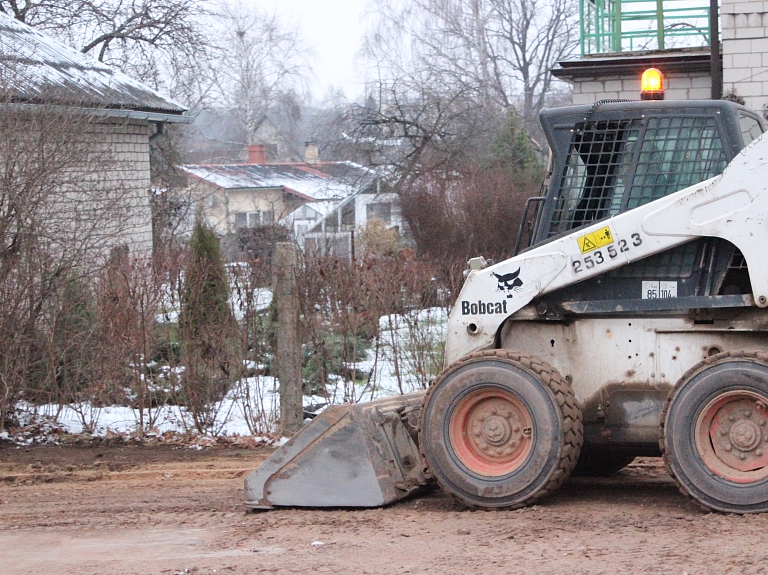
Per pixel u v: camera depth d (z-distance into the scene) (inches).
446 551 220.7
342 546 231.5
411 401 302.5
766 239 237.0
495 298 266.8
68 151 417.1
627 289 256.2
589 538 224.5
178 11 1185.4
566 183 263.0
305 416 418.9
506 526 239.6
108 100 545.3
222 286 417.4
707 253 248.2
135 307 411.5
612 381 258.2
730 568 193.2
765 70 584.1
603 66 628.7
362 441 273.6
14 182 393.7
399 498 276.5
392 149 1232.2
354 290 414.9
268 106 2454.5
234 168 1908.2
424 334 415.5
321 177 1865.2
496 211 875.4
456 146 1190.3
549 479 249.9
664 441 241.4
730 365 233.8
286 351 403.5
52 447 390.0
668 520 239.0
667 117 253.8
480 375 257.0
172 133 1128.8
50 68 710.5
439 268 427.5
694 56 610.2
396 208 1035.3
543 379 250.7
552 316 262.4
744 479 233.5
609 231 253.4
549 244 260.8
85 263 421.1
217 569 215.9
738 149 247.6
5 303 394.6
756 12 581.3
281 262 403.2
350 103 1364.4
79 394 414.0
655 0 633.0
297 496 277.9
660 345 253.8
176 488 324.2
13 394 408.5
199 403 410.3
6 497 315.0
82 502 304.7
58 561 232.8
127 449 386.6
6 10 1083.3
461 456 261.3
